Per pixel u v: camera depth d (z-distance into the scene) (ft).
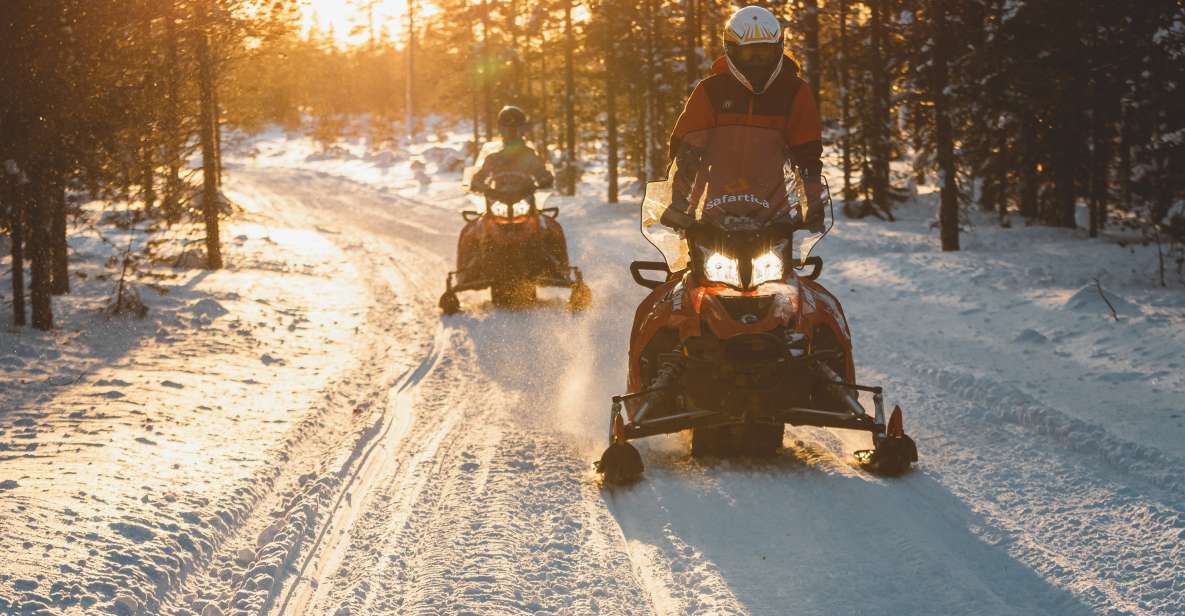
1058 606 13.37
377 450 22.31
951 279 47.80
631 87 130.93
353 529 17.12
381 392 28.37
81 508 16.99
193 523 16.93
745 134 20.40
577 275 42.06
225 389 28.19
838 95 110.22
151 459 20.63
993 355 30.86
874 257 59.36
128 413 24.62
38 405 25.25
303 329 39.42
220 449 21.80
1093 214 72.79
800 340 19.38
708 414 19.20
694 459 20.65
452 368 31.35
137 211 39.58
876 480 18.95
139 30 31.24
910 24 80.07
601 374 29.66
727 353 18.89
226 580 15.06
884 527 16.48
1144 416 22.89
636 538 16.40
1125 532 15.94
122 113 31.76
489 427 23.93
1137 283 46.37
